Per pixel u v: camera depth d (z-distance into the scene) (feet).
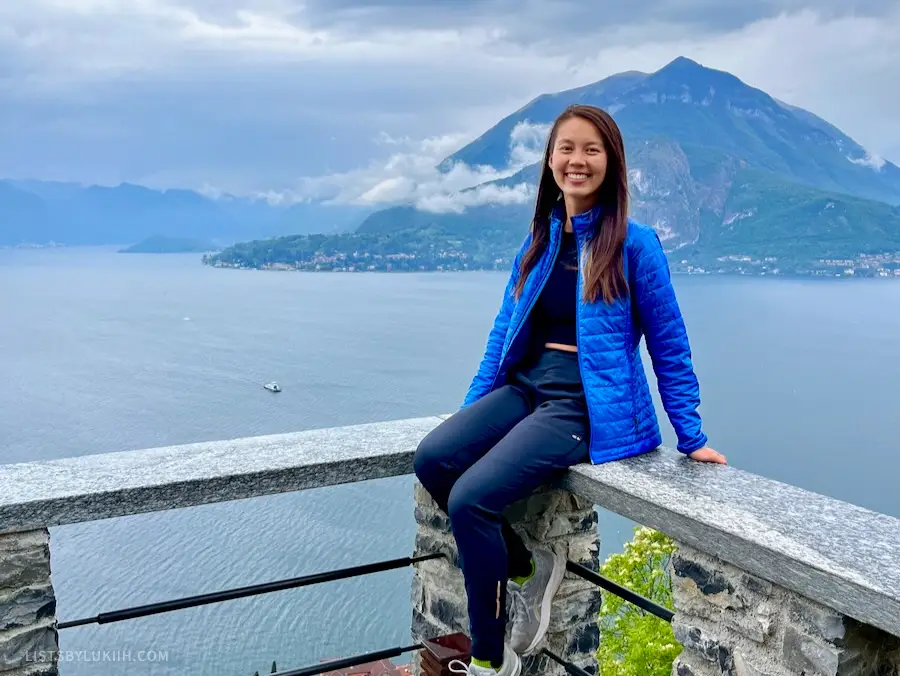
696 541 5.94
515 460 7.07
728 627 6.05
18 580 6.75
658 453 7.84
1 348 401.29
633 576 25.90
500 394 8.10
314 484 7.82
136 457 7.85
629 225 7.60
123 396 280.51
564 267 7.93
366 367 346.33
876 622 4.65
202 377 320.91
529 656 8.68
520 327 8.04
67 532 102.47
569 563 8.43
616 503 6.81
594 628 8.96
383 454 8.14
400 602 89.25
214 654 62.95
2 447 208.74
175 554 96.48
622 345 7.58
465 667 8.43
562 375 7.74
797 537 5.51
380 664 21.21
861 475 226.17
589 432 7.51
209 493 7.24
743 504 6.23
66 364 351.67
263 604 81.46
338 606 86.43
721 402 323.16
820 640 5.33
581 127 7.47
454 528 7.14
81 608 77.41
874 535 5.55
